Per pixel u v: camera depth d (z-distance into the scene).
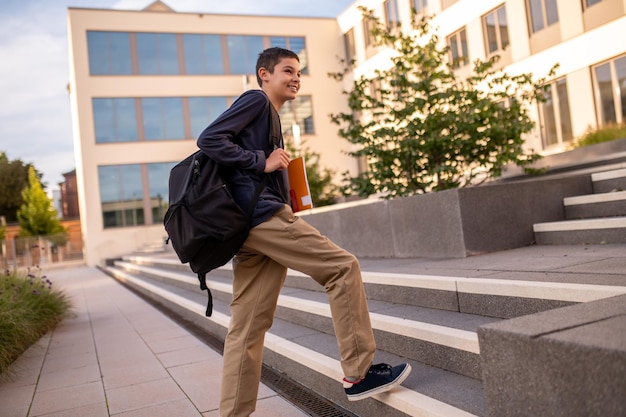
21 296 6.07
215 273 7.96
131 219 22.17
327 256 2.24
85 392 3.67
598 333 1.43
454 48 15.32
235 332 2.38
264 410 2.96
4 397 3.68
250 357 2.35
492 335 1.64
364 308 2.32
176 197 2.27
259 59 2.51
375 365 2.40
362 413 2.68
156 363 4.36
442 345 2.64
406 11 17.22
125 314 7.40
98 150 21.81
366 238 6.04
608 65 10.76
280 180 2.41
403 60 6.50
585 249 3.95
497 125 5.82
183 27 22.80
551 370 1.44
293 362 3.40
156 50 22.53
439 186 6.11
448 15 15.30
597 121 11.05
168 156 22.53
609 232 4.06
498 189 4.68
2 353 4.31
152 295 9.17
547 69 12.09
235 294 2.42
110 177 21.97
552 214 4.91
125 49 22.20
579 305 1.81
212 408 3.13
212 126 2.19
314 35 23.83
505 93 6.16
